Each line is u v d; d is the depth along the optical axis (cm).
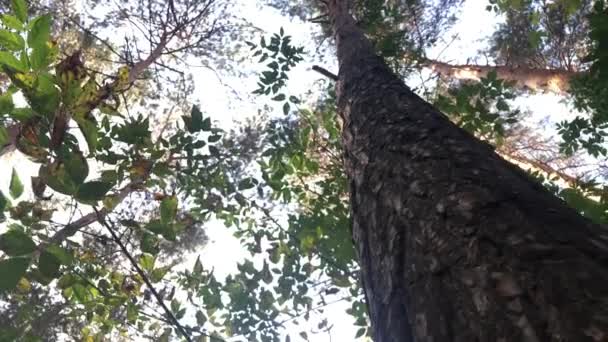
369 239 192
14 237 175
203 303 412
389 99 280
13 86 191
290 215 501
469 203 145
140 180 256
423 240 149
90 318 308
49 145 191
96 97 201
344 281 454
